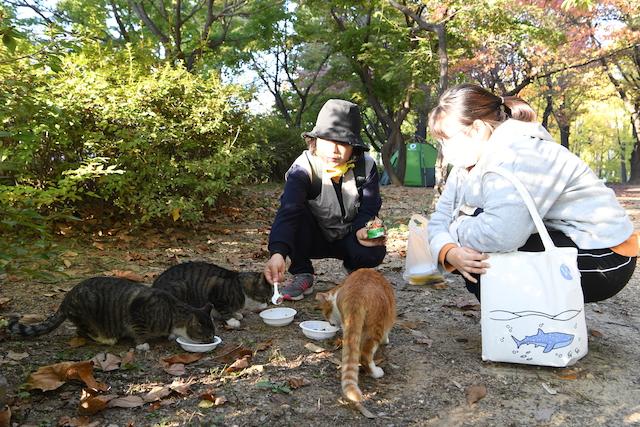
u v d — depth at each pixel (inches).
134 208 261.9
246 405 98.0
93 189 250.7
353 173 163.2
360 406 97.9
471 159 122.0
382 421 95.0
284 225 150.3
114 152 250.8
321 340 131.7
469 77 903.7
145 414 93.5
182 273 146.6
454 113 120.2
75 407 94.5
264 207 377.1
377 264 167.8
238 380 108.3
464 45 663.8
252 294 148.9
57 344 124.0
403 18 723.4
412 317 153.7
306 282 170.7
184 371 111.2
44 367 102.9
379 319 111.3
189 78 292.4
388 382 109.8
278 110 947.3
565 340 109.2
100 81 247.8
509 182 109.5
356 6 709.9
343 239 169.9
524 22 647.8
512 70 865.5
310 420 94.3
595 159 1916.8
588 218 113.5
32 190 167.6
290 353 123.7
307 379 110.0
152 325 122.8
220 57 804.0
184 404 97.7
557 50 722.2
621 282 117.0
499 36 650.2
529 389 107.3
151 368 113.1
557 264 108.3
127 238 240.2
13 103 143.6
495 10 571.2
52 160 239.0
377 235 157.8
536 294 109.3
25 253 121.7
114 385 103.7
